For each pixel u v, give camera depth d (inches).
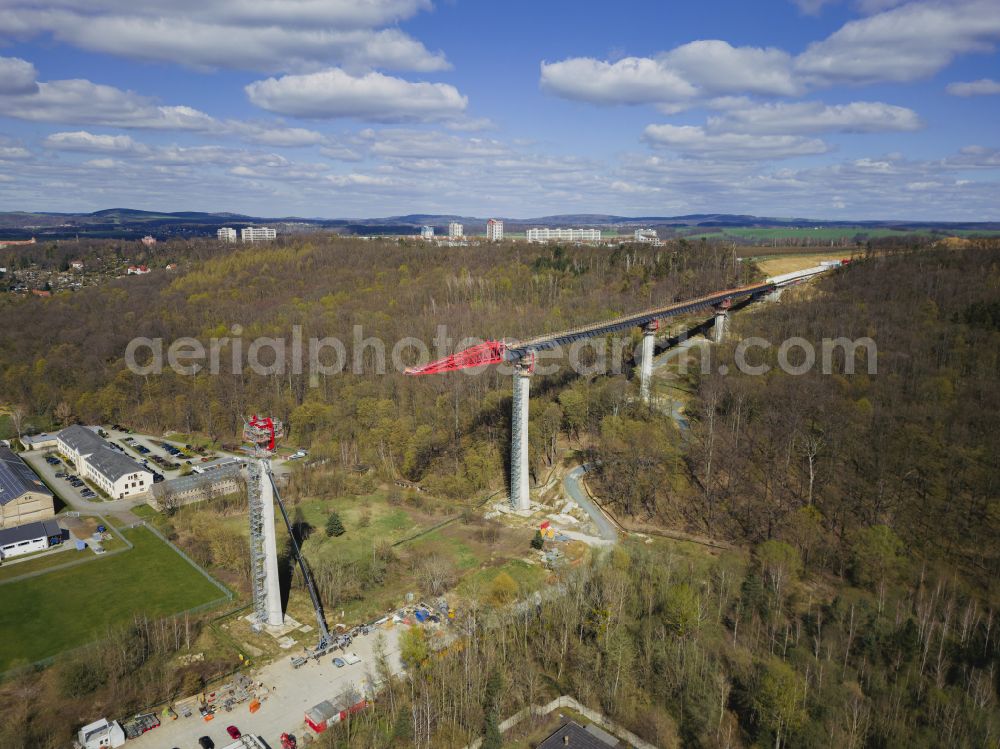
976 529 5610.2
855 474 6496.1
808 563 5590.6
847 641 4379.9
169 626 4980.3
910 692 3939.5
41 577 5797.2
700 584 5137.8
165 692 4269.2
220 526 6441.9
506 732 3853.3
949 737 3528.5
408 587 5585.6
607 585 4886.8
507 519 6870.1
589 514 6879.9
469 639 4512.8
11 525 6727.4
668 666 4148.6
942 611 4692.4
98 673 4308.6
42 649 4744.1
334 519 6565.0
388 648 4749.0
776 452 7096.5
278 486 7672.2
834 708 3740.2
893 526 5802.2
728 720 3912.4
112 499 7544.3
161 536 6614.2
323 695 4281.5
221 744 3843.5
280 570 5910.4
